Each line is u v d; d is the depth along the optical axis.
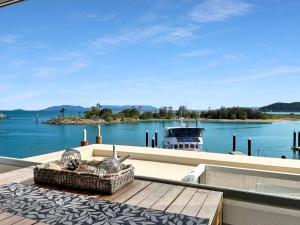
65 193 1.51
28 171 1.99
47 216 1.23
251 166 3.16
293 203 1.61
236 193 1.71
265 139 14.02
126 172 1.65
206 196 1.50
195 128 14.34
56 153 4.07
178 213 1.27
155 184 1.70
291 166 2.97
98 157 4.27
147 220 1.20
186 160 3.70
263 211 1.72
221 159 3.46
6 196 1.46
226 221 1.79
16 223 1.16
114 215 1.25
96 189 1.53
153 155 3.88
